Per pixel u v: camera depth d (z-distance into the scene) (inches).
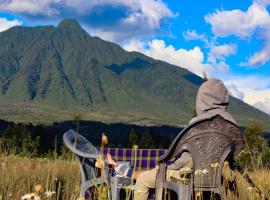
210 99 167.5
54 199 185.9
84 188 195.5
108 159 195.2
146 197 175.0
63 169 249.1
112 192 172.7
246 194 173.6
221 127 162.1
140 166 218.5
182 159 165.8
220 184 160.4
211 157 161.8
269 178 195.9
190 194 157.8
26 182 222.7
